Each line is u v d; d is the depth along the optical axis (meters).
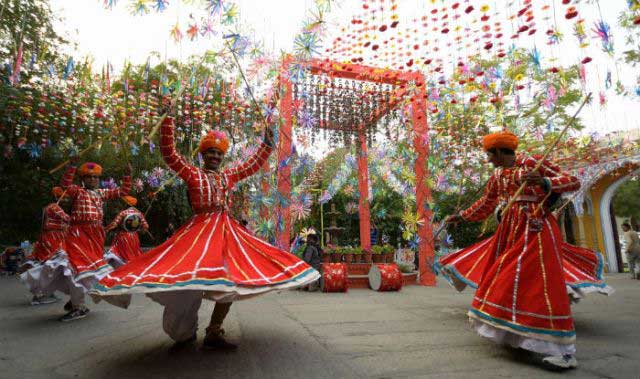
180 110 7.83
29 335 3.51
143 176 10.99
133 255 7.34
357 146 10.09
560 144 9.82
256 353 2.88
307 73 7.68
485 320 2.86
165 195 12.12
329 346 3.11
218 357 2.78
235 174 3.29
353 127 9.66
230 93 8.23
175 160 2.96
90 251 4.59
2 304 5.42
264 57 5.32
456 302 5.84
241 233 2.98
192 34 3.77
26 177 10.87
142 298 5.92
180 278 2.33
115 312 4.67
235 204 8.97
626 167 13.54
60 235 4.79
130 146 8.88
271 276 2.63
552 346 2.63
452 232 14.54
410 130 9.17
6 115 8.15
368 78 8.71
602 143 12.70
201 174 3.00
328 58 7.59
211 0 3.56
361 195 10.82
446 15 5.99
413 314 4.66
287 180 8.00
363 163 10.79
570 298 4.01
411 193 9.47
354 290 7.83
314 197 11.34
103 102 7.88
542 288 2.75
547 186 2.93
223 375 2.41
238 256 2.71
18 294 6.49
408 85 8.72
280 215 7.95
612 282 9.59
